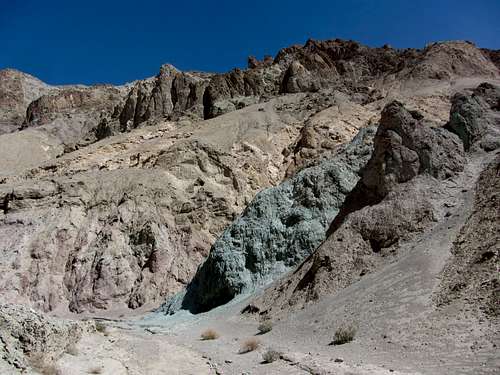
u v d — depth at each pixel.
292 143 72.00
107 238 53.81
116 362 18.56
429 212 25.84
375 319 19.02
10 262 51.50
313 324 22.14
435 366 13.53
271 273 37.06
